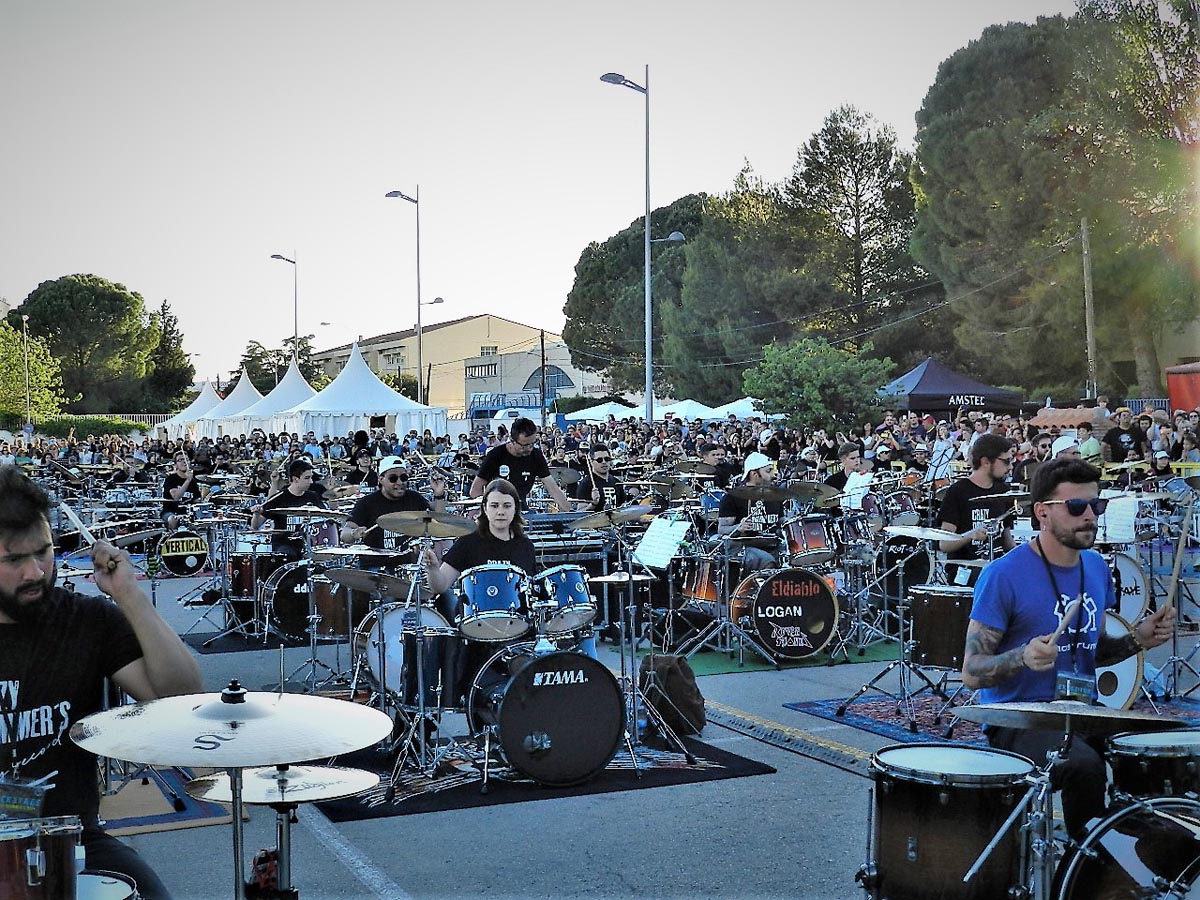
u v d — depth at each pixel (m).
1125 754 4.09
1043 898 3.92
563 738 7.05
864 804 6.67
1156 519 12.57
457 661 7.26
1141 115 42.16
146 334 111.81
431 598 7.99
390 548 10.68
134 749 3.19
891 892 4.11
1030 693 5.07
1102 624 5.16
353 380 44.69
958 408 36.34
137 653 3.81
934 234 47.84
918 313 53.69
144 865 3.71
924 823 4.02
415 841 6.12
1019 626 5.09
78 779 3.73
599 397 77.44
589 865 5.73
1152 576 11.74
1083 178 42.53
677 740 7.82
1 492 3.58
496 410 64.12
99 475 32.28
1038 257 43.25
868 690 9.77
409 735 7.37
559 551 11.20
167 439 62.38
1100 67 42.47
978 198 45.56
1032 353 44.62
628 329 71.25
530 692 6.99
